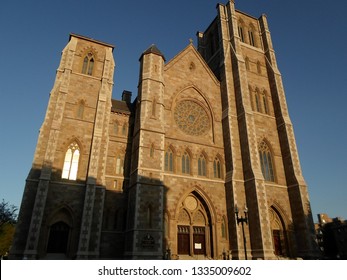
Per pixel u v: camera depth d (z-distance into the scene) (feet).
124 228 105.50
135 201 98.99
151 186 103.09
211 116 138.10
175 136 123.13
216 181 122.21
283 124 144.97
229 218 116.26
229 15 169.27
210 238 112.88
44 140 103.14
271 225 123.95
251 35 178.40
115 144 119.44
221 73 152.25
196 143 126.62
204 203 117.91
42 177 94.27
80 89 118.52
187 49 146.72
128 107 136.36
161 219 99.45
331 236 180.34
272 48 172.24
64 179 100.73
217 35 176.14
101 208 99.60
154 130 112.78
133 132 121.60
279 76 160.86
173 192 111.45
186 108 133.18
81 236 91.61
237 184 119.96
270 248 106.93
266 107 153.28
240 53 154.51
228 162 127.24
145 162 105.91
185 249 107.86
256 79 158.51
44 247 89.51
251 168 120.16
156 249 94.32
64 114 110.42
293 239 122.62
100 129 110.83
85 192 98.58
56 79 116.26
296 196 128.26
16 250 86.12
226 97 142.00
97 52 130.82
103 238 101.24
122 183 113.09
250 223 114.11
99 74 126.11
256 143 128.26
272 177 135.03
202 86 142.61
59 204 95.96
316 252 116.78
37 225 87.92
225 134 134.21
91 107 116.88
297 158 137.28
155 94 121.80
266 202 115.34
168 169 116.26
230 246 112.06
